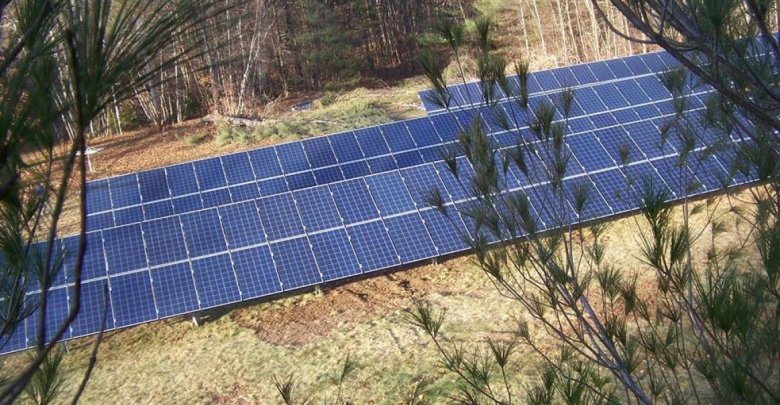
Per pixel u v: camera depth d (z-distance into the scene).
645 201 3.26
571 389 3.44
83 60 1.83
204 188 16.33
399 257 12.56
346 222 13.09
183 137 25.72
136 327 12.02
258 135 24.53
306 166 16.81
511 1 30.59
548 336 8.99
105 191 15.98
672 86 3.99
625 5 2.85
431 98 3.68
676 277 3.31
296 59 34.44
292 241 12.84
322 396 9.38
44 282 2.03
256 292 12.10
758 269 2.95
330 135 17.48
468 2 33.72
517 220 3.63
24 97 1.91
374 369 9.77
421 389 7.97
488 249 3.63
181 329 11.91
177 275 12.29
